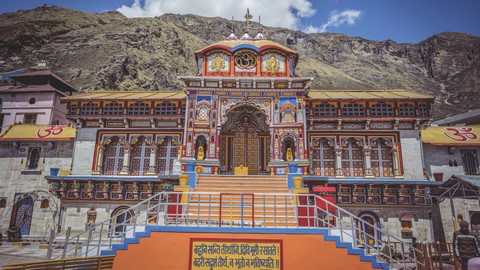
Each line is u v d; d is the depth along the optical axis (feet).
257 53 69.92
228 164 75.15
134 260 35.37
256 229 35.83
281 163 64.75
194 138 66.28
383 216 69.05
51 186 71.87
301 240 35.50
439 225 70.23
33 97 107.45
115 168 75.41
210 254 35.45
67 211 72.59
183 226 36.22
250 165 75.46
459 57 399.85
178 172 73.05
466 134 76.33
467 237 31.50
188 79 67.87
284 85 68.80
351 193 70.13
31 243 70.08
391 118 72.02
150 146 75.46
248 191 57.41
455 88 358.84
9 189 78.13
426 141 73.92
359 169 73.36
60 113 110.11
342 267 34.65
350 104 73.97
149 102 75.92
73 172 74.28
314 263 34.83
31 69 120.47
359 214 69.46
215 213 49.49
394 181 67.51
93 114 76.13
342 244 35.12
